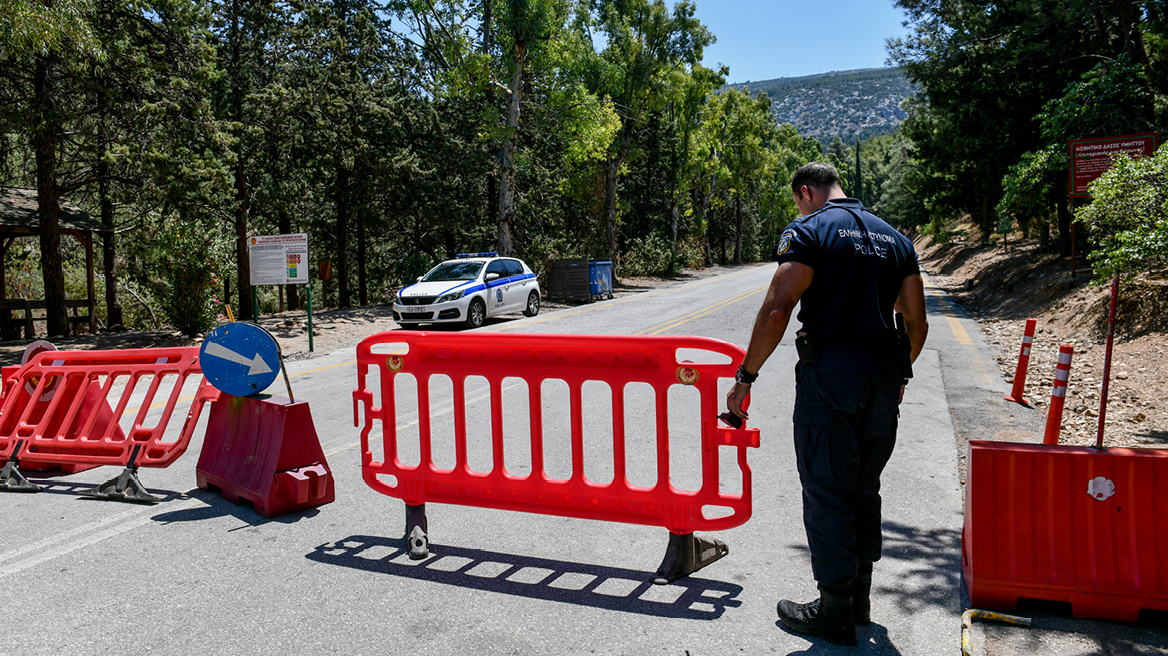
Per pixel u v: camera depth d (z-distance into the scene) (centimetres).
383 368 430
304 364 1205
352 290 4066
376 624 321
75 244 2803
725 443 355
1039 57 1836
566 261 2545
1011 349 1102
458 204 3089
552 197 3816
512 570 379
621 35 3469
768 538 418
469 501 415
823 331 283
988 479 330
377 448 627
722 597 345
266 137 2138
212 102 2016
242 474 489
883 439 291
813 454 285
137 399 915
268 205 2223
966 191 2783
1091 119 1499
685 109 4488
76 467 581
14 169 2261
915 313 295
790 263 279
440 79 2692
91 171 1905
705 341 355
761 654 292
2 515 477
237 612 333
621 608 334
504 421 714
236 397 514
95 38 1242
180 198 1634
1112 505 315
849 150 17012
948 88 2041
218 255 1587
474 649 298
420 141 2944
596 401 800
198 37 1752
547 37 2631
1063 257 1811
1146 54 1537
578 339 381
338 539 425
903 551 396
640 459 573
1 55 1384
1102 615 311
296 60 2328
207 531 439
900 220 6400
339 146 2403
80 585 364
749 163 5784
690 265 5547
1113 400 742
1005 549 324
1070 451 321
